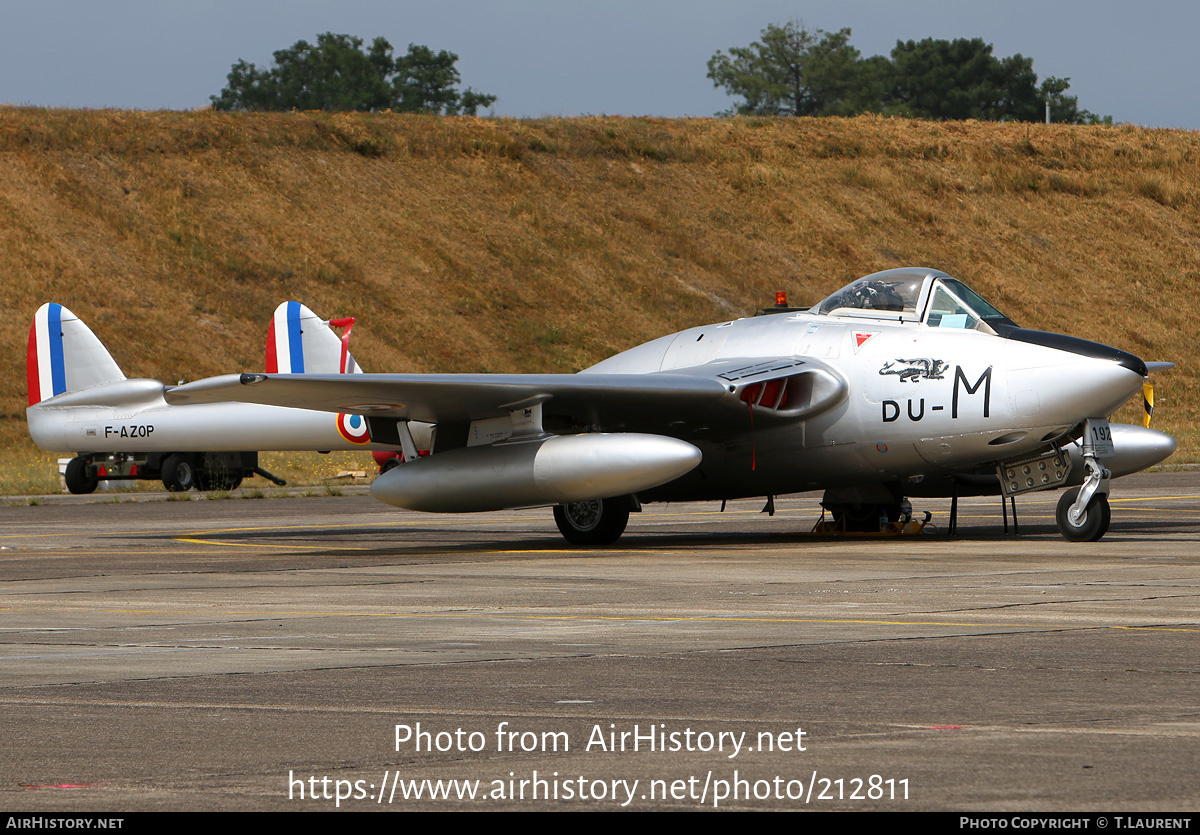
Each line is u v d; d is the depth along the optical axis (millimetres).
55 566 40438
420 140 177375
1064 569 34219
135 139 163750
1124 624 24188
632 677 19391
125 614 28094
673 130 192250
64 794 13391
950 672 19453
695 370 46875
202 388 40875
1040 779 13414
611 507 45844
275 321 70688
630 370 51594
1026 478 44969
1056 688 18125
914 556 38719
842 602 28094
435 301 153125
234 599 30688
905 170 190750
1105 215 190000
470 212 168125
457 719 16656
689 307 161500
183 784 13734
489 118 187750
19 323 135750
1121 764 13945
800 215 179625
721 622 25328
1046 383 41531
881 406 44406
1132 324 171625
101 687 19188
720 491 49219
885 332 45375
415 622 25969
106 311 140250
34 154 157000
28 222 147750
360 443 65750
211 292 147250
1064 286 176500
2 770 14406
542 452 43344
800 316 48156
